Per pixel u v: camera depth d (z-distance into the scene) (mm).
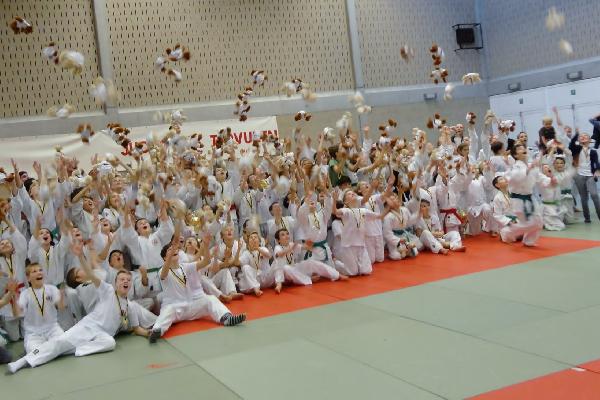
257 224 9078
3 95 12383
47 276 7062
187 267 6973
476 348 5082
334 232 8898
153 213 8750
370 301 7113
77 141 12469
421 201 9961
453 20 17141
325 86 15562
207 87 14227
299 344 5660
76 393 4840
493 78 17297
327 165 10562
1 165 11836
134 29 13555
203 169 9695
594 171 10969
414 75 16594
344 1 15828
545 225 10797
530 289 6902
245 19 14672
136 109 13492
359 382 4555
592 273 7410
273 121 14531
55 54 7453
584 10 14492
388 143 10016
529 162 9906
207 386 4754
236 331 6332
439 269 8547
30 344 5922
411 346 5301
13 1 12508
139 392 4750
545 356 4730
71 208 8258
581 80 14734
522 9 16094
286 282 8641
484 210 10875
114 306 6312
